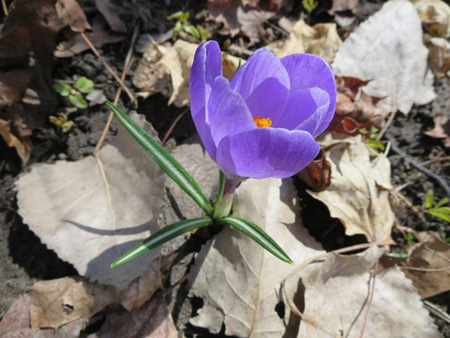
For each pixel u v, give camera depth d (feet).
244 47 0.59
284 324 0.39
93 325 0.40
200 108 0.28
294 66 0.30
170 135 0.51
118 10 0.58
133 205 0.43
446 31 0.63
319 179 0.46
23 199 0.42
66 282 0.39
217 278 0.41
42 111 0.50
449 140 0.55
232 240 0.42
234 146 0.27
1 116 0.48
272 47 0.59
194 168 0.48
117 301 0.39
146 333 0.39
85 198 0.43
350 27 0.63
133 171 0.44
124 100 0.53
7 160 0.49
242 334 0.39
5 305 0.40
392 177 0.53
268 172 0.28
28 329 0.38
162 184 0.43
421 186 0.53
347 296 0.41
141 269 0.39
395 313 0.41
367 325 0.40
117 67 0.55
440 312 0.44
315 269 0.42
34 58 0.49
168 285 0.42
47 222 0.41
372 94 0.58
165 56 0.54
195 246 0.45
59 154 0.50
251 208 0.43
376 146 0.51
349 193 0.46
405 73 0.59
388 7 0.60
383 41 0.59
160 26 0.58
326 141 0.50
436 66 0.61
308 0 0.63
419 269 0.44
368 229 0.45
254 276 0.40
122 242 0.41
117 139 0.46
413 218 0.50
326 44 0.58
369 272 0.42
